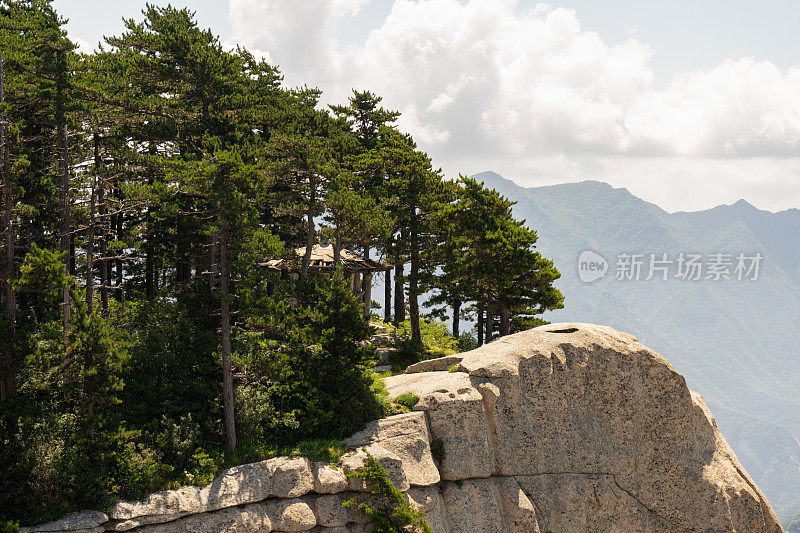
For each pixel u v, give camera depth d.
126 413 32.47
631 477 41.72
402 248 54.66
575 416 41.31
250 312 33.66
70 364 29.39
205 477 30.61
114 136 43.09
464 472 36.66
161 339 34.97
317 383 36.50
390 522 32.25
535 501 38.81
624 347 43.66
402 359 51.50
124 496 28.70
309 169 49.47
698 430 44.00
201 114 46.22
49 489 27.06
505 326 51.78
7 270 29.69
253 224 33.16
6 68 34.75
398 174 55.72
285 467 32.09
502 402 39.38
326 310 36.81
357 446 34.72
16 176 33.28
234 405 33.97
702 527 41.94
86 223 38.50
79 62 37.06
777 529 43.34
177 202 35.56
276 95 56.81
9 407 28.33
